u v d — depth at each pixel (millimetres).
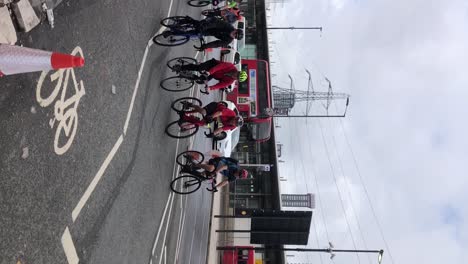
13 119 4516
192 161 11141
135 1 8672
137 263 8227
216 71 10219
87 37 6348
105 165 6688
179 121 10500
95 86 6496
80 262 5707
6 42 4418
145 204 8805
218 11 12406
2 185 4266
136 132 8312
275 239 15523
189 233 14070
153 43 9797
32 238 4637
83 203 5863
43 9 5121
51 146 5160
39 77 4977
